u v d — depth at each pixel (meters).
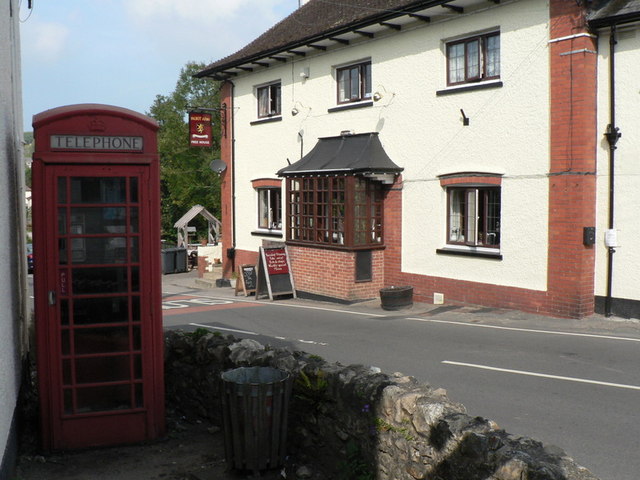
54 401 6.04
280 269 18.30
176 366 7.18
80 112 5.96
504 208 13.43
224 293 21.20
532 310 12.95
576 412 6.73
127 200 6.13
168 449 6.12
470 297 14.33
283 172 18.30
